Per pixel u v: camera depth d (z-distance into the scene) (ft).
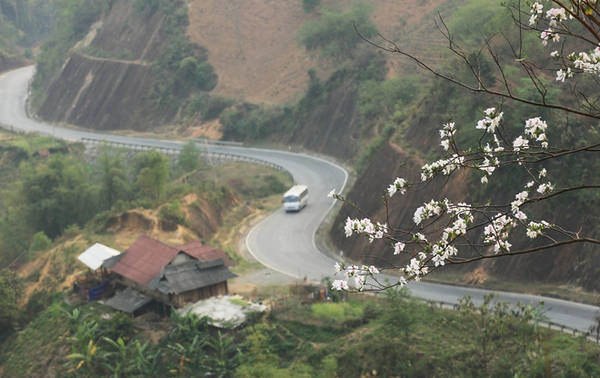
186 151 357.20
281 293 188.44
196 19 493.36
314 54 431.02
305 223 257.96
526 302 156.87
